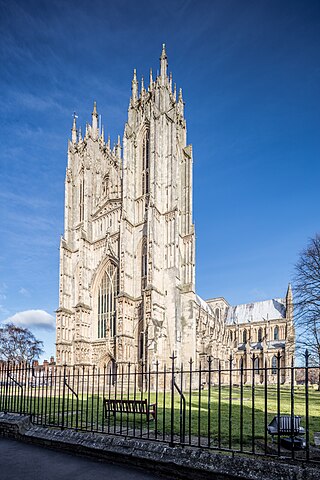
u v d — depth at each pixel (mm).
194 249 71750
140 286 67750
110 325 70500
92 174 82875
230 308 144375
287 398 42688
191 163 79375
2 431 16469
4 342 110812
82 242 76000
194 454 10984
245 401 35062
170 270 66500
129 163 74625
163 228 69688
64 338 71562
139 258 69875
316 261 50719
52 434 14656
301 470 9438
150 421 19922
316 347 48938
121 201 75125
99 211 79500
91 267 76688
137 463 11797
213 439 15141
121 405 17578
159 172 72625
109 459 12484
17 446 14672
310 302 49500
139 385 58406
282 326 124062
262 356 113625
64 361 69688
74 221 82438
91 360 70438
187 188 77750
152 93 78375
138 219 72562
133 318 66000
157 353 58562
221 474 10125
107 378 65375
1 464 12312
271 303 136000
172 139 75000
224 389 63156
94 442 13148
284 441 13695
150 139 73562
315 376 82562
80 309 71375
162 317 63688
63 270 76750
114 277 72625
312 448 13273
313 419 23156
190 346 64750
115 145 83188
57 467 11961
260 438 15688
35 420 18094
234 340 131375
